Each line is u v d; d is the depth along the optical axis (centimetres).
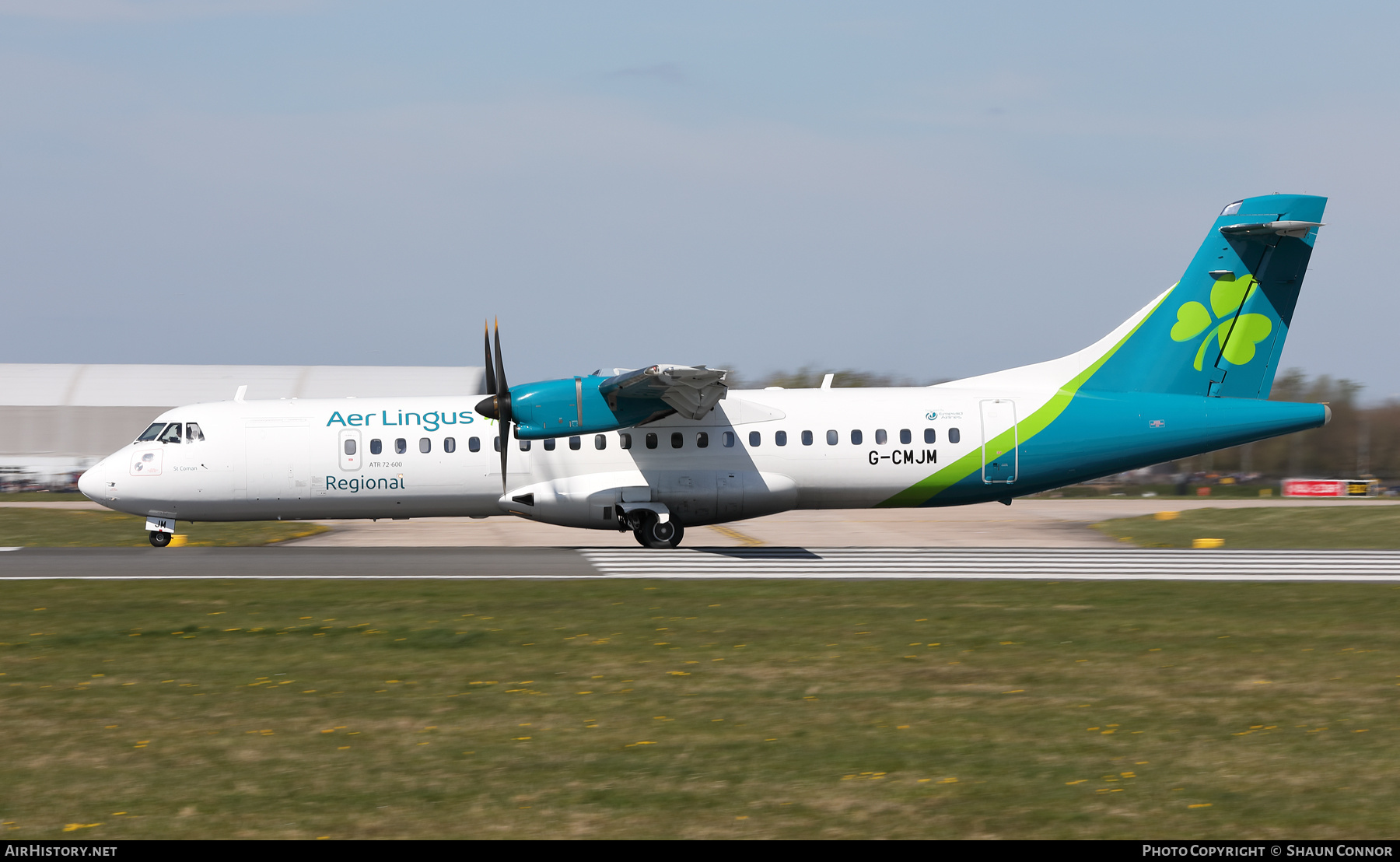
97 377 17412
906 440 7094
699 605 4759
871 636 4091
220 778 2434
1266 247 7175
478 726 2864
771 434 7069
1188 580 5712
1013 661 3688
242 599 4850
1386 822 2172
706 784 2397
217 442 6962
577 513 6994
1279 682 3391
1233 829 2139
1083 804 2270
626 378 6378
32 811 2223
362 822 2166
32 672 3462
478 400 7200
